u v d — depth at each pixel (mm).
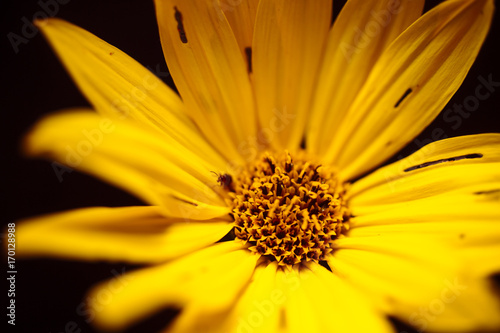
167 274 125
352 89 147
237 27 142
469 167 140
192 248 134
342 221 145
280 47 144
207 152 144
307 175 148
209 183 142
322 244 142
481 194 137
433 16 140
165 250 129
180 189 135
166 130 139
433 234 137
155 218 130
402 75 144
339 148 149
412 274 130
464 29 139
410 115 145
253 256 139
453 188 140
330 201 146
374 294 131
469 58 140
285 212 143
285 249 141
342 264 139
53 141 120
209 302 123
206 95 142
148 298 120
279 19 141
